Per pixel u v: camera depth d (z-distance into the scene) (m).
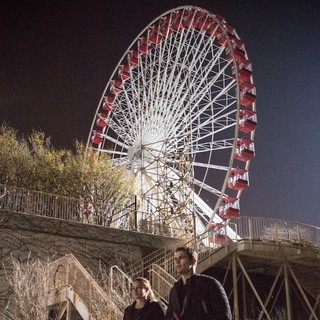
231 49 40.78
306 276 28.55
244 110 40.38
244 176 39.00
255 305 28.66
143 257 27.00
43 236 25.39
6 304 23.00
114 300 18.53
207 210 39.56
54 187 34.44
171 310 7.12
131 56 47.38
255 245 24.95
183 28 45.38
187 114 41.81
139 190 40.22
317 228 27.36
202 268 25.56
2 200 28.05
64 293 18.73
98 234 26.44
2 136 35.81
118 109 47.81
